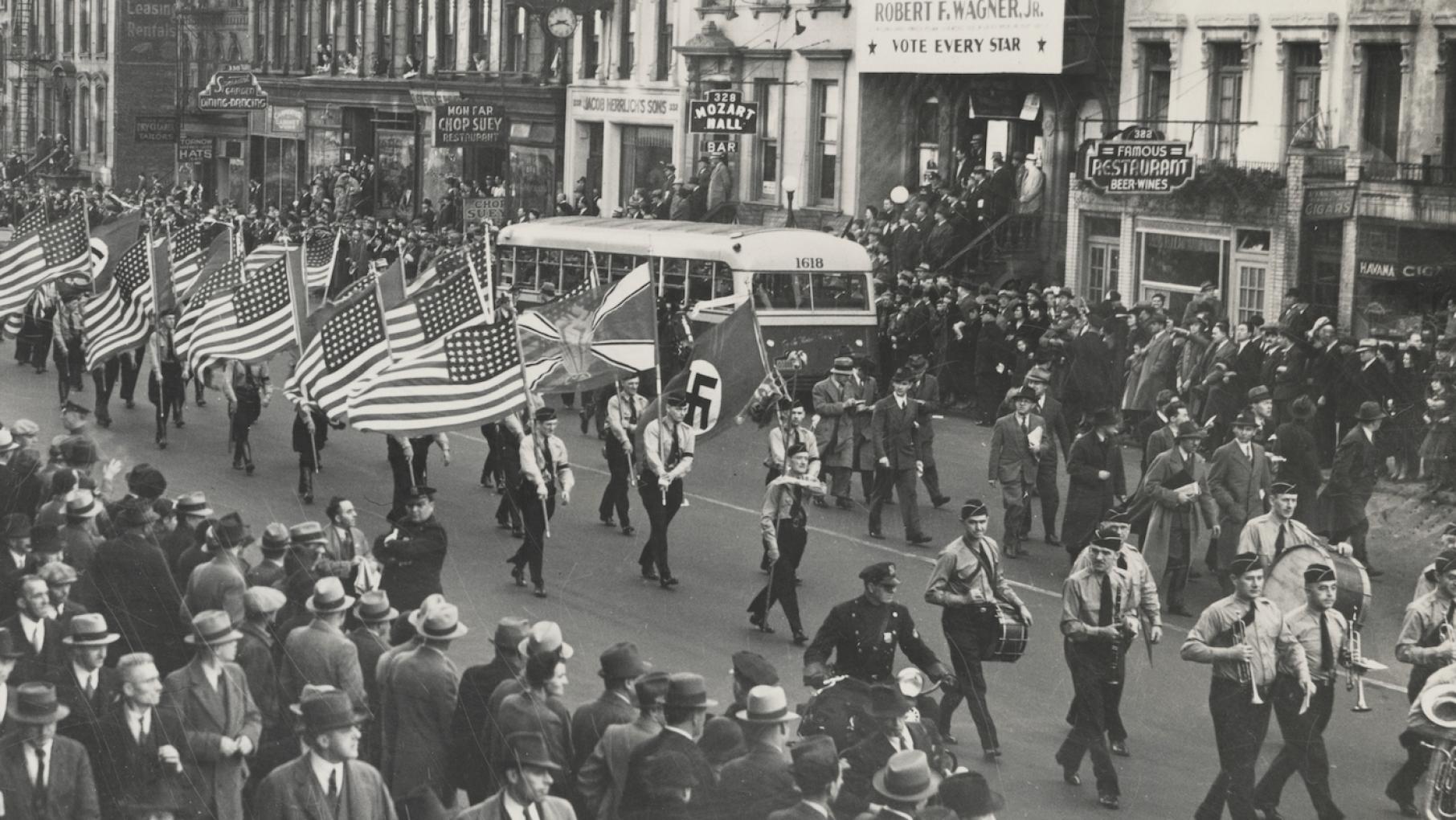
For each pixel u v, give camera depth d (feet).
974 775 27.76
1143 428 93.66
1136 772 44.93
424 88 209.15
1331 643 40.88
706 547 71.77
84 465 55.52
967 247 128.77
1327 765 41.22
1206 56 120.47
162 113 262.47
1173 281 119.34
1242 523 63.16
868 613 40.50
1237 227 113.91
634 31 180.65
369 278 77.30
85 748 32.83
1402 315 104.53
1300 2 113.09
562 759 32.78
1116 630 43.27
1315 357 88.12
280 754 35.86
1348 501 65.92
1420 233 103.65
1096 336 95.91
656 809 30.22
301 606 42.24
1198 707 50.72
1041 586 64.95
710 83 165.07
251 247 179.22
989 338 103.71
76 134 296.71
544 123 193.36
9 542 43.93
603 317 72.13
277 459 90.02
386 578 47.65
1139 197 120.88
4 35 318.24
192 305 87.51
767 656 55.42
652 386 103.71
